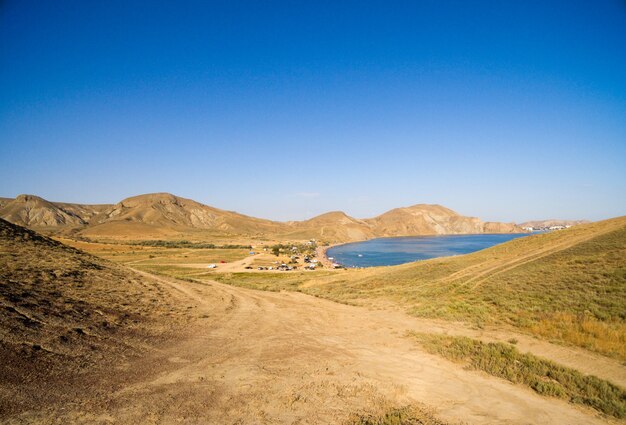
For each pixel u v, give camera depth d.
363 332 17.89
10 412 7.61
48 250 27.06
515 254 38.50
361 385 10.56
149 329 15.62
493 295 23.77
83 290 19.12
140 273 31.59
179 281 33.19
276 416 8.42
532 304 19.95
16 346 10.71
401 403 9.36
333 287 42.84
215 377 10.83
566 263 26.61
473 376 11.34
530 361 12.17
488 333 16.61
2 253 22.22
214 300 25.75
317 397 9.62
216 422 7.99
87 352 11.71
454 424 8.27
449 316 20.52
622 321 15.18
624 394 9.57
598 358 12.59
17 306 13.83
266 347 14.66
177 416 8.16
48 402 8.28
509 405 9.28
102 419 7.78
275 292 34.94
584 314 16.62
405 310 23.84
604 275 21.42
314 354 13.80
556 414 8.80
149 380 10.25
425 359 13.15
